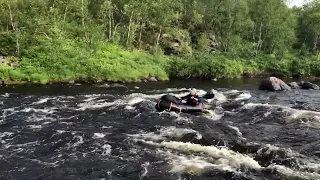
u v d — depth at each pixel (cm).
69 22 4191
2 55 3130
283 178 927
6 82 2712
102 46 3703
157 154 1122
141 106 1834
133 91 2556
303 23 6344
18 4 3700
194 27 5381
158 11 4306
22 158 1092
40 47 3238
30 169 1009
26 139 1277
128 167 1023
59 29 3659
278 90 2734
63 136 1312
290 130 1417
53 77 2888
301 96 2405
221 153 1113
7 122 1502
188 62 3794
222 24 5459
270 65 4606
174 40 4666
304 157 1090
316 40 5944
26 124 1478
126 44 4119
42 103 1939
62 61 3088
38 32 3516
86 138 1294
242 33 5628
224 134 1352
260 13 5434
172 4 4459
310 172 966
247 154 1130
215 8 5400
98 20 4447
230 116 1688
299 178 923
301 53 5731
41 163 1054
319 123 1508
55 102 1977
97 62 3228
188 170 991
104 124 1502
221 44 5344
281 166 999
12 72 2798
